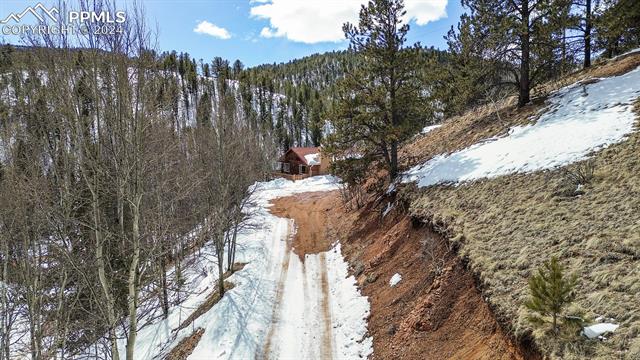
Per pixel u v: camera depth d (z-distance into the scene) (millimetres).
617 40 20297
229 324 15648
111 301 10117
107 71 9242
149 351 16266
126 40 9344
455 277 11000
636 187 9930
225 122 21172
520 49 20219
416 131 21719
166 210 14398
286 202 38062
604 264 7941
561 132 15258
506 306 8102
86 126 9750
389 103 21297
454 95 21734
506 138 17859
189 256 24750
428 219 14836
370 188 26906
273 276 20047
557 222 10266
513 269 9227
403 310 12305
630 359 5625
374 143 22219
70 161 10414
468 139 21203
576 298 7352
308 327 14797
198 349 14641
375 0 19969
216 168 20344
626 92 15766
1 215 10797
